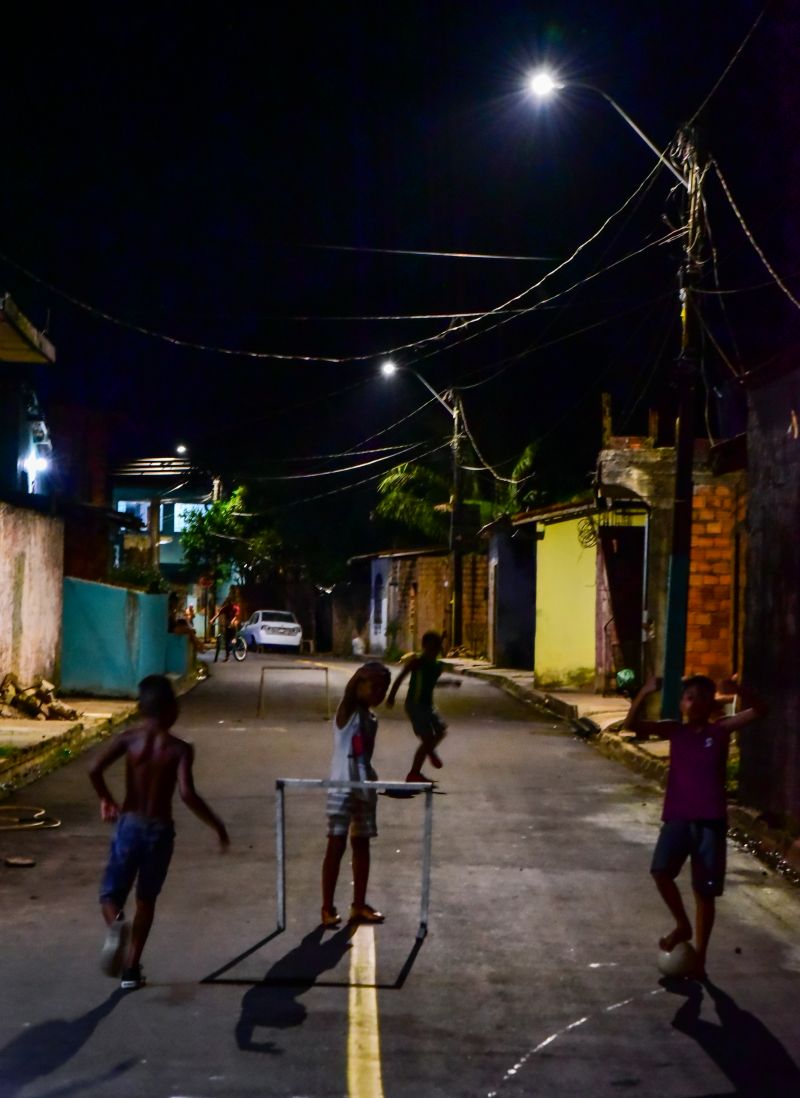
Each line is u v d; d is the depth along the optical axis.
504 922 7.79
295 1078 5.16
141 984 6.34
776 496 10.94
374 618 47.88
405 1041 5.63
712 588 19.94
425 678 13.24
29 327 16.11
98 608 22.81
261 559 53.88
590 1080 5.22
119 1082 5.08
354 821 7.68
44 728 16.72
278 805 7.51
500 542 33.84
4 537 18.61
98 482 44.47
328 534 51.72
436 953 7.06
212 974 6.57
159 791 6.27
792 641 10.45
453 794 12.84
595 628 24.30
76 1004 6.04
